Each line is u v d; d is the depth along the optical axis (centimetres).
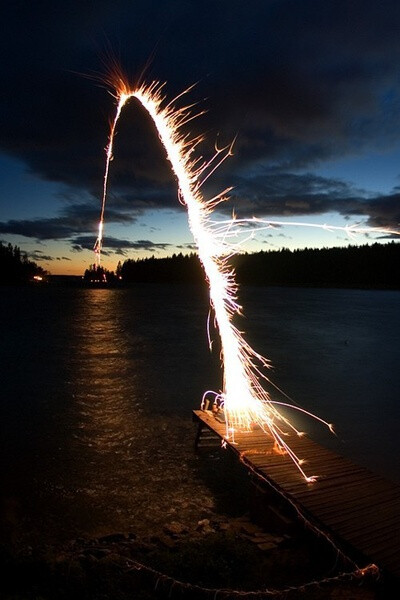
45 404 1686
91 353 2942
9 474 1037
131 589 558
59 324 4688
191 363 2611
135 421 1472
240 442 922
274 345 3400
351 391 1977
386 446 1262
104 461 1127
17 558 601
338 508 646
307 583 568
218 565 589
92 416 1531
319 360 2775
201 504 907
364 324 4928
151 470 1074
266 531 743
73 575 569
